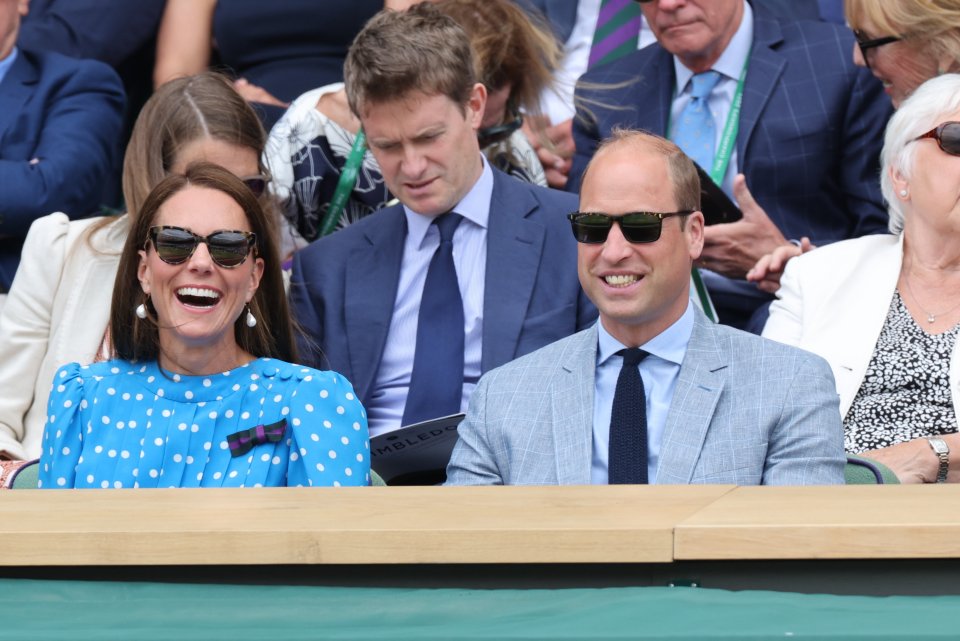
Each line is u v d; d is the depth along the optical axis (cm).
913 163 1432
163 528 690
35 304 1480
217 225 1147
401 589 683
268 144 1761
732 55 1833
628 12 2038
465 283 1512
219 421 1129
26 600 675
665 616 627
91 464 1127
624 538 666
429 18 1507
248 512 743
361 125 1666
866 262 1482
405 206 1547
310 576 690
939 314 1430
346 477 1109
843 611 634
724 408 1122
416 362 1484
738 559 672
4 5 1944
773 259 1655
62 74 1980
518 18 1808
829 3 2028
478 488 834
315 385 1134
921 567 668
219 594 679
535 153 1844
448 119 1487
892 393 1411
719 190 1639
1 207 1852
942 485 820
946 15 1630
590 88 1906
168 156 1488
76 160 1919
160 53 2144
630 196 1158
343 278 1548
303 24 2061
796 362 1132
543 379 1175
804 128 1794
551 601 658
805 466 1092
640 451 1127
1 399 1462
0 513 755
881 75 1711
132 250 1158
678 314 1173
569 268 1488
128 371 1159
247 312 1192
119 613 652
